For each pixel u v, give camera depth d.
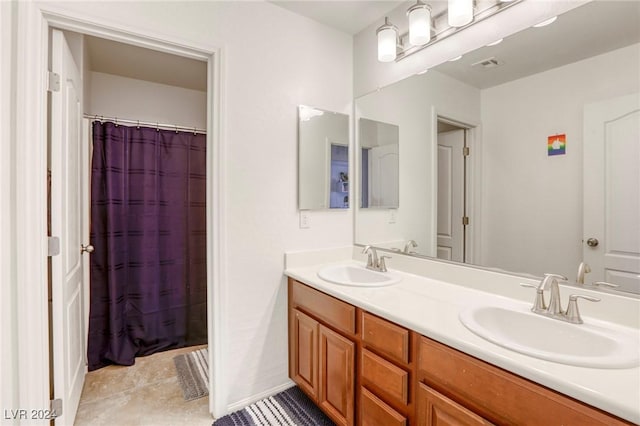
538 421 0.83
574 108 1.25
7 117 1.24
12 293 1.27
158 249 2.64
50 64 1.45
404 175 1.93
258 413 1.81
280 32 1.95
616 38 1.14
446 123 1.70
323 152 2.14
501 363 0.90
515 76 1.42
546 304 1.27
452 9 1.50
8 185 1.25
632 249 1.11
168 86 2.90
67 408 1.54
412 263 1.88
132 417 1.78
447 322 1.16
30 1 1.28
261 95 1.88
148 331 2.58
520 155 1.41
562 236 1.29
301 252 2.05
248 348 1.88
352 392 1.48
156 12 1.55
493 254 1.51
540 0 1.33
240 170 1.81
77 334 1.84
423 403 1.14
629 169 1.12
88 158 2.26
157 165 2.63
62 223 1.49
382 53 1.86
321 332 1.69
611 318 1.13
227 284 1.79
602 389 0.74
